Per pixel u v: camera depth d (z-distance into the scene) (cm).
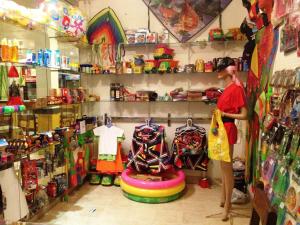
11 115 280
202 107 412
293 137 179
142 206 335
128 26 419
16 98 262
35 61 286
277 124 219
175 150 388
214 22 396
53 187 325
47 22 305
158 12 409
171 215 312
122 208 329
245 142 370
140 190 342
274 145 217
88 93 430
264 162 247
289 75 198
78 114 411
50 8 317
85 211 321
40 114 324
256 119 302
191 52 406
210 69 384
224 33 388
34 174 292
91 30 425
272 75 251
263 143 259
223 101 296
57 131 333
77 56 427
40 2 315
